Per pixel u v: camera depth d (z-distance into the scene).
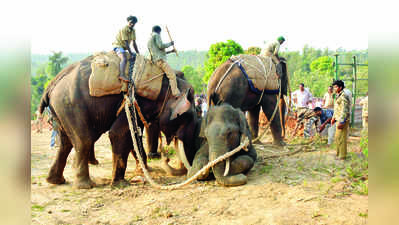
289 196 4.41
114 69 5.40
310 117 8.77
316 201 4.14
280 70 8.54
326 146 7.74
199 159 5.53
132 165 7.37
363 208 3.78
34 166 7.39
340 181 4.95
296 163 6.32
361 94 11.51
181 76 6.77
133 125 5.58
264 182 5.18
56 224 3.86
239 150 5.47
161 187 5.02
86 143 5.34
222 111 5.50
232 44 22.19
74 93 5.23
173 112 5.93
